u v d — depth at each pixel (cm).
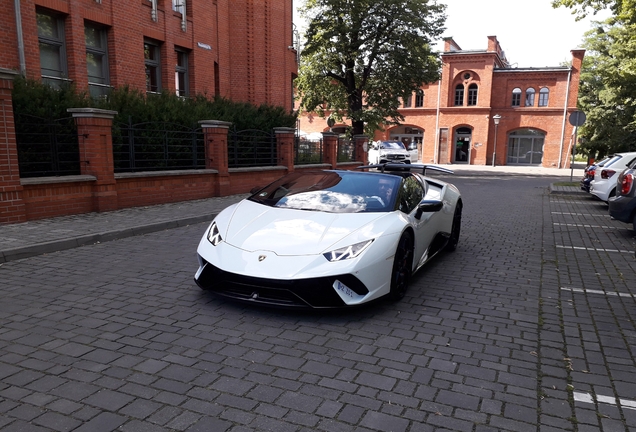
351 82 2473
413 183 593
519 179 2505
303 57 2455
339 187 529
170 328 383
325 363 328
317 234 424
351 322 407
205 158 1237
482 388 300
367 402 279
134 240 727
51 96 896
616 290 532
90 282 505
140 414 260
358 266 399
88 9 1221
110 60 1317
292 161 1588
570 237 855
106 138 902
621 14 1353
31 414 257
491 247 752
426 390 295
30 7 1067
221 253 424
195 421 255
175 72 1561
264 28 1877
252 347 351
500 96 3834
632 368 335
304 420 259
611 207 859
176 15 1545
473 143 3891
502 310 452
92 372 307
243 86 1891
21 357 326
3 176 734
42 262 586
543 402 285
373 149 3012
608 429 260
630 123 2573
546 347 367
